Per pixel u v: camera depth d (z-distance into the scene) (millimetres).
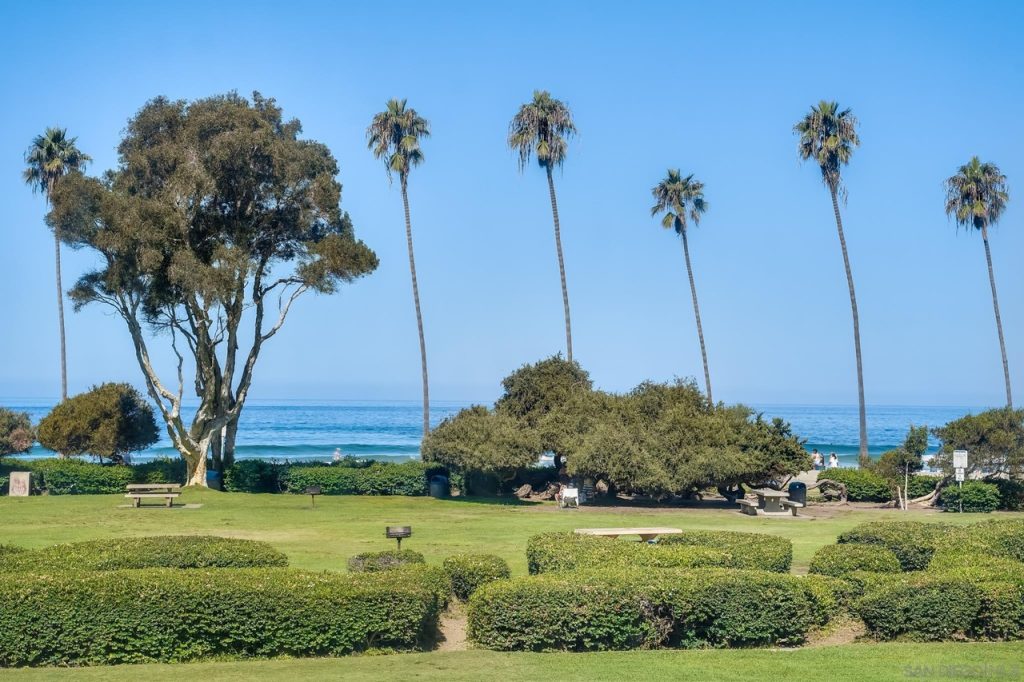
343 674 11633
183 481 41469
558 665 12086
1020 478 37625
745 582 13383
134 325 39500
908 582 13781
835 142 53906
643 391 43031
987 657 12406
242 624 12570
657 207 59250
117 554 16141
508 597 13094
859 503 40500
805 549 23688
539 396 44625
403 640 13102
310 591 12844
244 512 32594
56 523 28594
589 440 37969
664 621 13320
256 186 39750
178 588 12547
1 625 12055
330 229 41562
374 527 28438
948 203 60250
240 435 113375
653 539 22078
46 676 11547
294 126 41875
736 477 37250
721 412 40094
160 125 39750
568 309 53594
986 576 14133
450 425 40625
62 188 37844
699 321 59531
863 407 56000
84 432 42781
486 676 11562
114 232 36812
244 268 38062
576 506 36969
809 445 99062
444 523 29891
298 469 41156
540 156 53719
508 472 39750
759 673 11633
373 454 82250
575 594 13023
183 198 37656
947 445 38594
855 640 13758
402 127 52906
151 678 11445
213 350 40781
